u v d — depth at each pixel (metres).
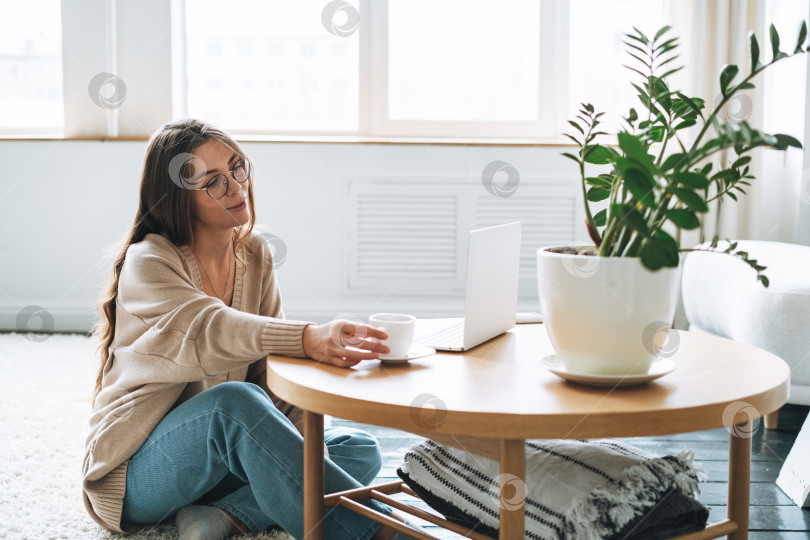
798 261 2.27
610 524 1.07
